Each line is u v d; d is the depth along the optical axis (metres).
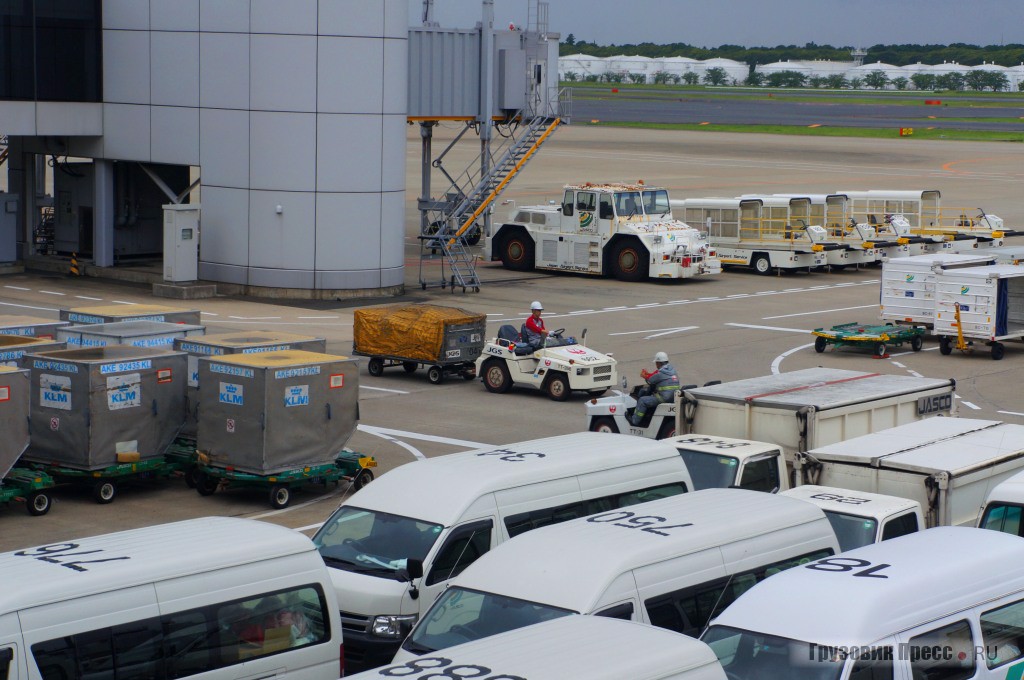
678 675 17.70
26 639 19.62
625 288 88.38
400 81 80.81
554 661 17.55
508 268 97.81
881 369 61.31
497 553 23.56
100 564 21.27
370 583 26.17
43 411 40.00
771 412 35.09
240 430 39.28
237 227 81.12
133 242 92.88
